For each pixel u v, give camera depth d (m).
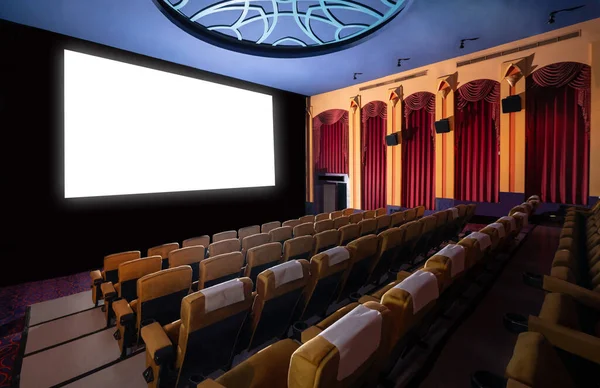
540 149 5.81
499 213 6.27
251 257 2.73
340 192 9.21
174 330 1.87
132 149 5.92
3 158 4.72
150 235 6.36
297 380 0.89
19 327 3.14
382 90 7.96
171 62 6.53
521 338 1.21
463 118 6.68
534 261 3.60
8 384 2.19
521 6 4.62
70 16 4.62
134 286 2.69
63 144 5.20
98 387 2.09
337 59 6.55
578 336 1.30
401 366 1.84
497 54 6.06
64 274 5.27
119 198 5.90
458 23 5.10
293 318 2.49
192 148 6.79
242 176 7.76
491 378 1.59
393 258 3.41
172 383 1.75
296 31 5.53
